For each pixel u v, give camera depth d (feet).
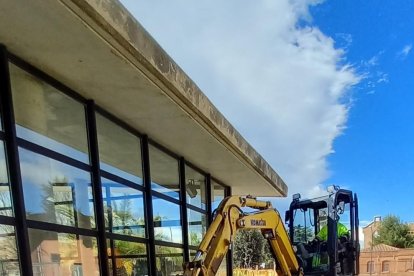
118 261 17.54
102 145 16.98
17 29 11.23
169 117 17.92
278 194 36.50
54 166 14.39
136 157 19.60
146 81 14.37
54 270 13.94
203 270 16.74
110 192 17.44
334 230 29.99
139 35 12.54
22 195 12.48
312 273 30.53
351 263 31.42
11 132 12.32
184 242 23.76
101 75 13.98
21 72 12.99
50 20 10.79
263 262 104.63
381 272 103.65
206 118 18.11
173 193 23.13
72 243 14.93
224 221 18.66
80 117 15.70
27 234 12.60
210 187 28.37
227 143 21.53
